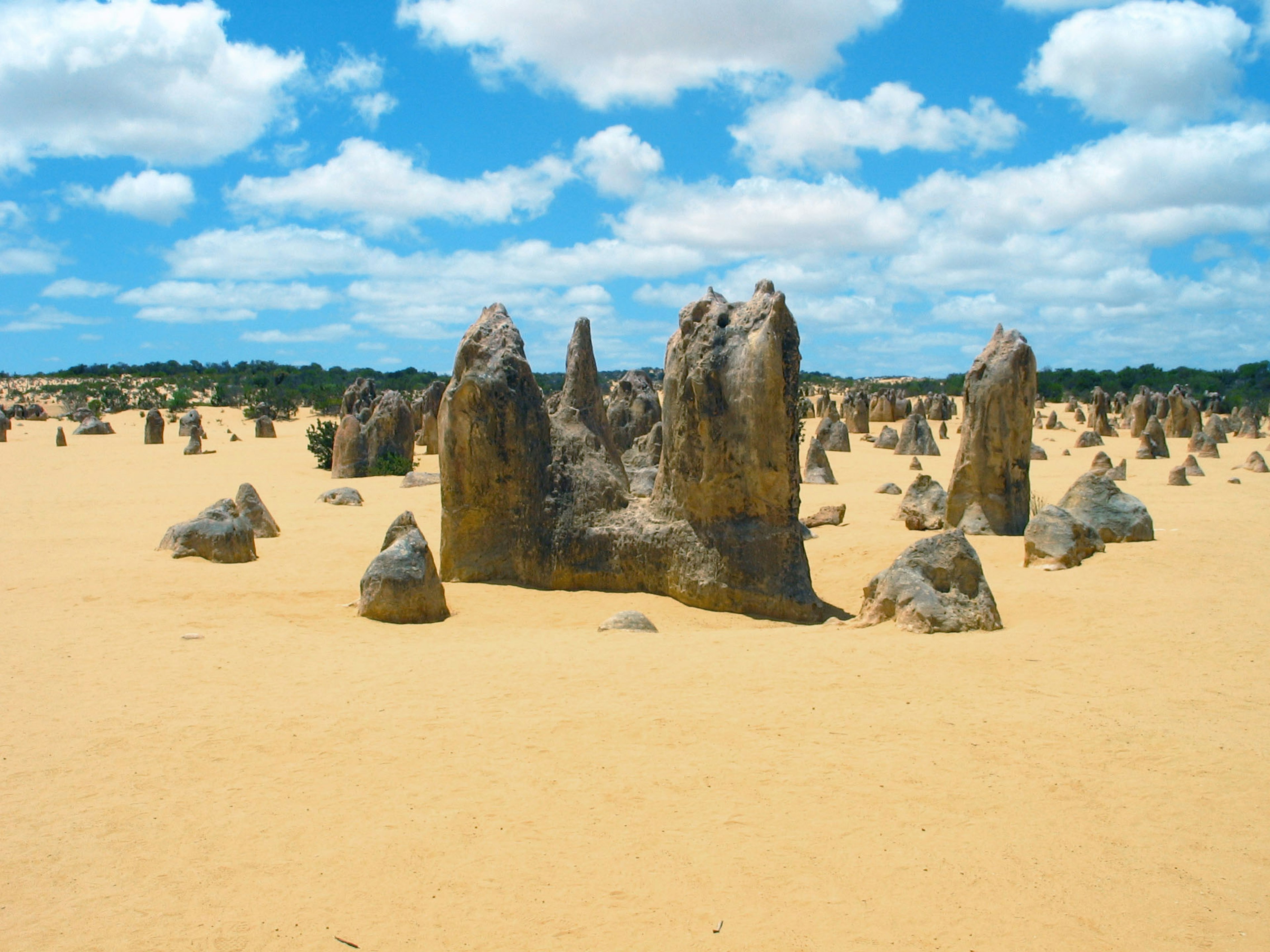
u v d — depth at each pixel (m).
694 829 5.62
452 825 5.69
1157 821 5.66
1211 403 68.25
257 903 4.91
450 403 14.41
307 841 5.53
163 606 12.09
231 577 14.05
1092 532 14.43
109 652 9.72
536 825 5.69
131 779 6.41
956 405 70.38
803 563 12.65
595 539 13.84
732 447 12.73
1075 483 16.08
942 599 10.50
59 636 10.41
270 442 45.28
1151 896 4.89
